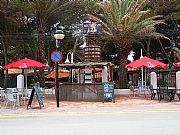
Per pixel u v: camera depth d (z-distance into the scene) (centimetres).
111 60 3784
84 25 2333
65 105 1852
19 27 3070
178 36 3803
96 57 2269
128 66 2320
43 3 2952
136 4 2602
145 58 2336
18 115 1457
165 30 3706
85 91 2133
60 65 2206
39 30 3152
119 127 1020
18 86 2394
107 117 1325
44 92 2536
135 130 954
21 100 1925
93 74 2509
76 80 2567
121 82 2764
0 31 3097
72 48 3669
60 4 3022
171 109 1614
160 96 2052
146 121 1171
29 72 3897
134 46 3822
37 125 1105
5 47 3256
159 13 3325
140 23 2652
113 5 2609
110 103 1956
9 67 2161
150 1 3294
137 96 2462
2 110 1623
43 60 3266
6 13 2742
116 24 2595
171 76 3164
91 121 1191
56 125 1094
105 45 3158
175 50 3550
